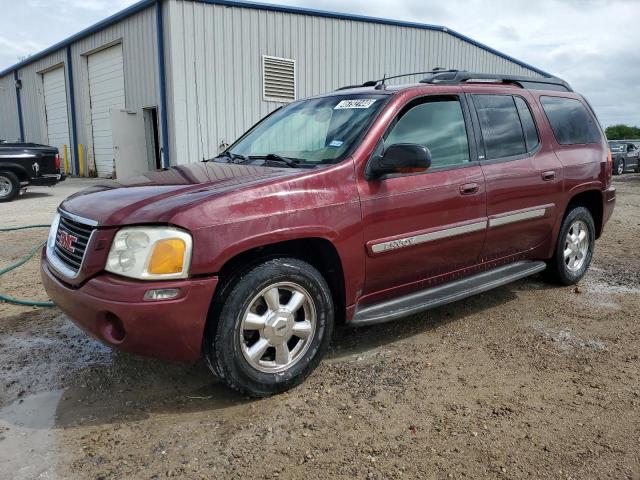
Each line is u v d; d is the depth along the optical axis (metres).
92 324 2.95
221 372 3.06
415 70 19.25
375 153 3.65
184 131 14.55
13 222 9.53
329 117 4.09
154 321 2.82
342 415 3.06
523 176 4.59
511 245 4.66
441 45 19.91
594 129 5.64
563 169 5.01
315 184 3.34
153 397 3.27
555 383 3.47
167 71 14.52
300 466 2.61
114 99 18.83
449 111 4.23
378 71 18.19
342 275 3.48
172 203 2.98
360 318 3.60
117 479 2.51
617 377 3.55
